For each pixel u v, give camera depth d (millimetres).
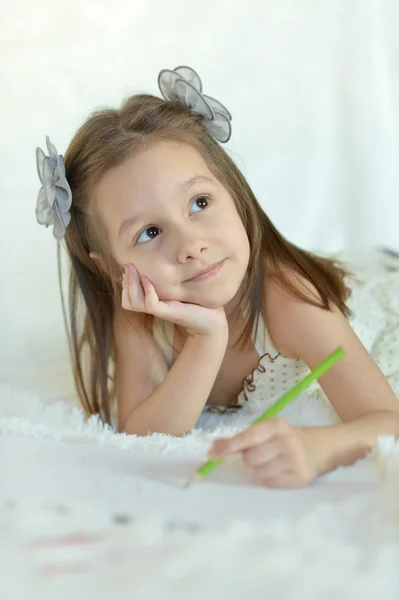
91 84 1936
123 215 1057
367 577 609
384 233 2041
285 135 2016
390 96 2049
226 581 609
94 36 1942
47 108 1908
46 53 1928
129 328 1237
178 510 748
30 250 1821
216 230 1049
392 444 881
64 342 1679
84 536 689
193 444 961
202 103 1173
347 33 2031
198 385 1108
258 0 1995
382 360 1358
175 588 603
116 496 782
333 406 1131
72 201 1162
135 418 1148
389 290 1424
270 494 795
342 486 819
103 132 1104
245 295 1180
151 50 1970
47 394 1323
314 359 1146
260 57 2006
